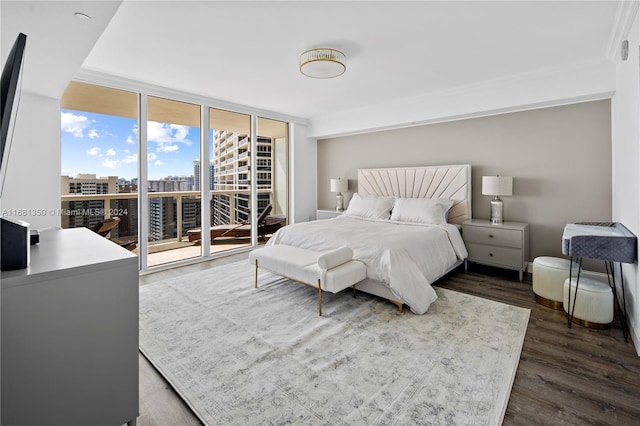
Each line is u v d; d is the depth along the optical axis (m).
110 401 1.20
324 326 2.42
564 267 2.74
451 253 3.54
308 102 4.76
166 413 1.54
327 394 1.64
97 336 1.15
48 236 1.62
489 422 1.44
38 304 1.03
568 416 1.49
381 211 4.60
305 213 6.14
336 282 2.52
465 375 1.79
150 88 3.85
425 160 4.82
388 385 1.71
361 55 3.03
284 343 2.17
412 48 2.88
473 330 2.34
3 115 0.99
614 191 3.22
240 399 1.61
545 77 3.45
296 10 2.24
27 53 2.03
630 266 2.31
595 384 1.73
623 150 2.70
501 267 3.71
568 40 2.72
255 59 3.12
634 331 2.12
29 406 1.03
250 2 2.14
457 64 3.25
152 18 2.33
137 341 1.25
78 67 2.26
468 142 4.37
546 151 3.75
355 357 1.99
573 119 3.56
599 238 2.25
